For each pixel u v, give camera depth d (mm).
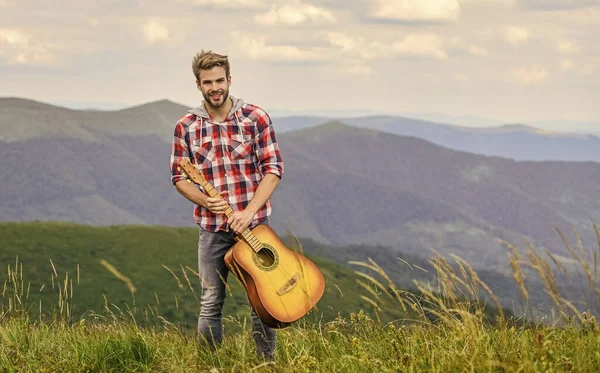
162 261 98812
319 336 4332
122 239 104812
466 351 3375
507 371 3068
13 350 4535
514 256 2910
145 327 4996
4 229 100375
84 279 82062
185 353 4523
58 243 98938
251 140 4672
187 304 48812
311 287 4297
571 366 3172
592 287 2922
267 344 4578
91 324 5117
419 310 3660
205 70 4523
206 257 4688
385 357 3771
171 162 4746
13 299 5156
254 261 4344
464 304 3332
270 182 4605
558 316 3396
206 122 4656
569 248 2982
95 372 4293
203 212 4641
